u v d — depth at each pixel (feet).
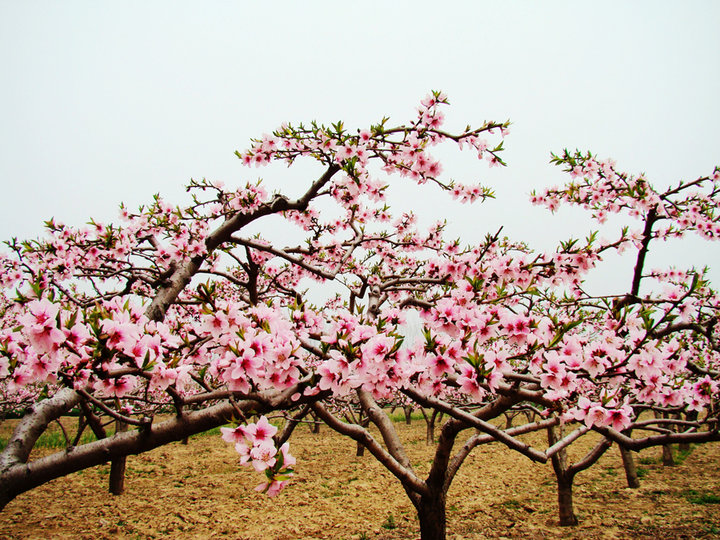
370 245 20.84
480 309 7.60
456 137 12.53
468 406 11.97
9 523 21.77
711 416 8.77
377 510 24.25
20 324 5.00
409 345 7.00
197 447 43.09
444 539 11.64
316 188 14.20
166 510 24.02
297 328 7.31
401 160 13.02
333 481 30.40
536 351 7.40
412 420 68.08
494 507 24.49
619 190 19.95
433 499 11.64
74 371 5.28
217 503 25.36
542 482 29.53
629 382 9.41
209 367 6.44
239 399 6.97
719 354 22.29
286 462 5.36
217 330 6.26
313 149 13.62
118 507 24.41
